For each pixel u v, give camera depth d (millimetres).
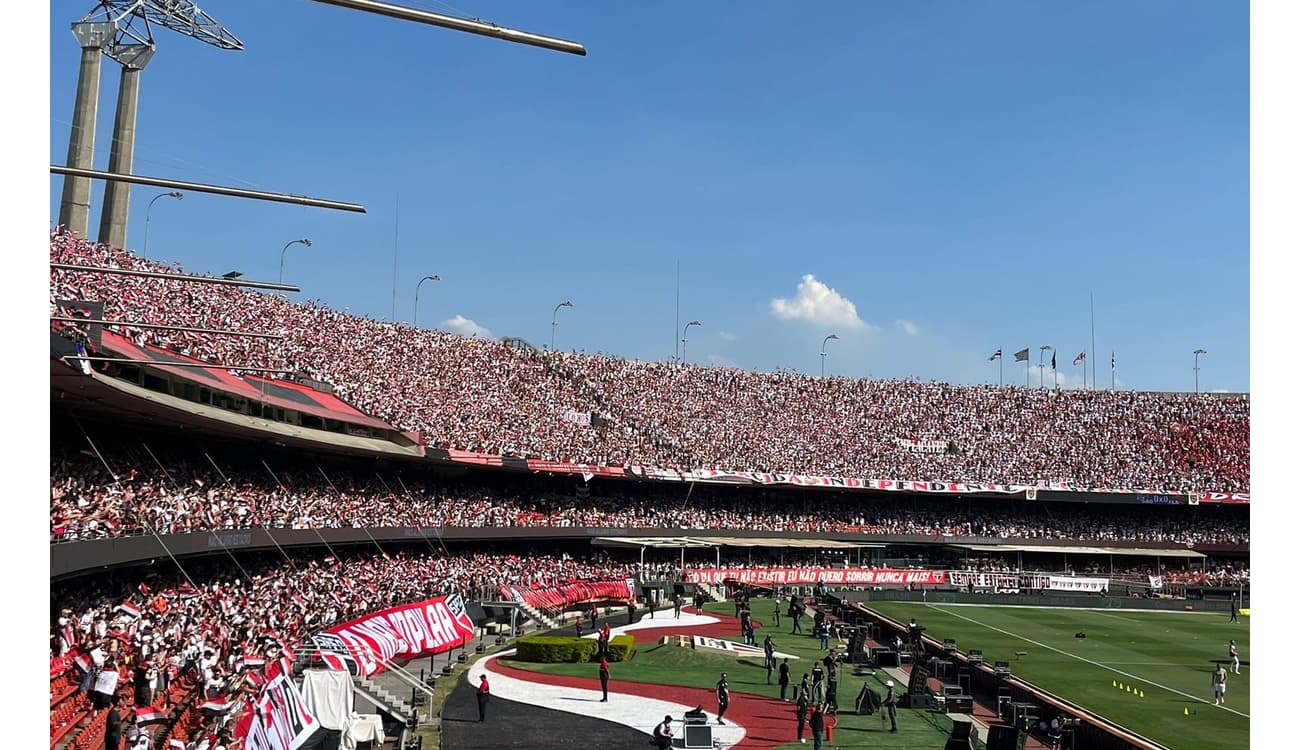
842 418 138625
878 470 125750
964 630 84750
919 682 53875
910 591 106625
